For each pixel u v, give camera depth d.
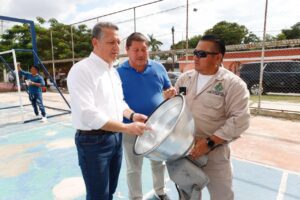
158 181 2.59
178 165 1.58
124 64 2.38
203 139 1.59
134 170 2.37
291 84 10.51
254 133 4.95
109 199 2.09
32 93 6.82
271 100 9.37
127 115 2.03
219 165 1.74
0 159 3.88
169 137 1.33
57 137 5.06
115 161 1.94
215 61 1.62
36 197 2.74
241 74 11.52
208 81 1.67
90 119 1.52
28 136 5.16
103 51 1.66
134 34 2.21
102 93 1.67
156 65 2.45
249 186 2.85
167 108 1.62
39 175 3.28
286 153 3.87
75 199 2.68
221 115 1.67
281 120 6.07
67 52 21.80
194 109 1.72
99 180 1.74
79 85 1.54
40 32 21.67
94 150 1.68
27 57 19.52
